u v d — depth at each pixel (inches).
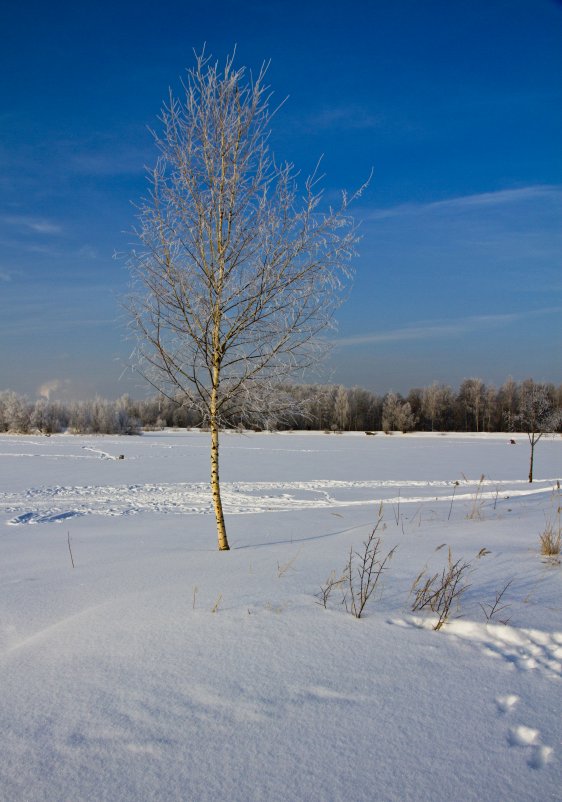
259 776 78.2
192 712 95.6
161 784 77.1
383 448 1601.9
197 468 964.6
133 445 1615.4
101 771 80.4
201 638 128.5
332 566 199.6
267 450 1481.3
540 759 81.3
